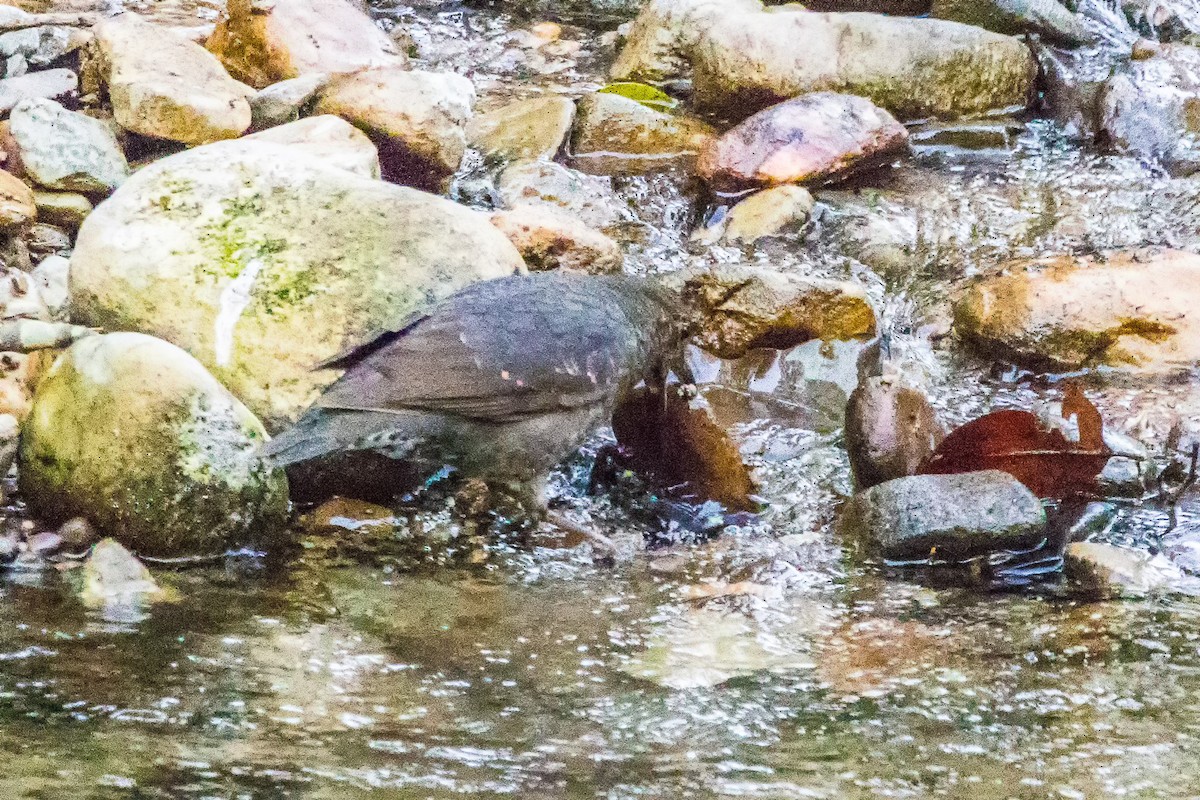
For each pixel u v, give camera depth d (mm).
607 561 9625
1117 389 12023
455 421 9328
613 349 9688
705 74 16031
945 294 13328
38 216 12477
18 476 9555
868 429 10391
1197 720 7598
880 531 9703
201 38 16312
